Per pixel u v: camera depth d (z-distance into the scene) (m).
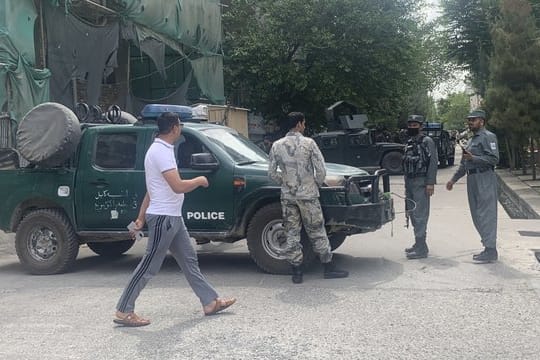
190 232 7.50
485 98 20.59
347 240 9.74
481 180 7.75
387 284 6.74
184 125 7.71
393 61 26.28
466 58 28.22
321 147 24.44
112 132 7.85
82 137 7.93
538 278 6.89
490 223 7.75
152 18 15.79
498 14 23.88
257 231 7.36
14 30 10.38
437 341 4.87
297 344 4.86
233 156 7.59
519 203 15.52
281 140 6.79
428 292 6.37
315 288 6.65
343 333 5.10
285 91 26.75
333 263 7.31
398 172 20.28
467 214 12.73
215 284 6.98
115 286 7.15
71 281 7.50
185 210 7.48
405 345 4.79
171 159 5.28
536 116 18.78
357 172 7.68
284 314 5.68
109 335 5.21
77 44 12.68
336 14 25.41
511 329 5.13
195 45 19.28
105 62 13.89
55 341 5.09
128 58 17.12
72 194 7.82
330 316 5.59
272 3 25.77
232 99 26.81
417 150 8.02
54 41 12.02
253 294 6.46
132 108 17.39
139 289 5.44
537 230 10.41
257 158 7.89
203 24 19.70
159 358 4.62
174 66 20.06
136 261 8.92
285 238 7.31
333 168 7.78
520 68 18.61
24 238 8.00
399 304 5.93
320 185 6.82
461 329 5.15
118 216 7.71
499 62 19.03
